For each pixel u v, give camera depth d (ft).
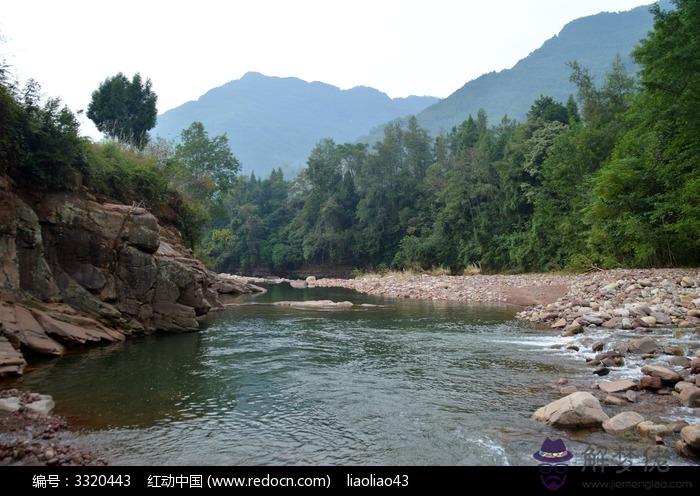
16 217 42.65
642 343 40.16
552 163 143.64
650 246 99.14
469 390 31.37
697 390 26.78
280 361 40.70
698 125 81.61
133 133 115.24
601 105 141.18
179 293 57.77
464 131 247.91
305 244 281.74
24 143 45.60
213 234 174.19
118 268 52.31
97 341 46.21
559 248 145.59
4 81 44.73
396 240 252.01
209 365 38.96
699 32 77.20
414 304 94.58
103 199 57.98
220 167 172.35
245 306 89.61
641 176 98.73
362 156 284.82
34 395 27.91
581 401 24.66
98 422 25.22
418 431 23.95
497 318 69.56
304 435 23.59
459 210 200.44
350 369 37.78
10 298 40.22
